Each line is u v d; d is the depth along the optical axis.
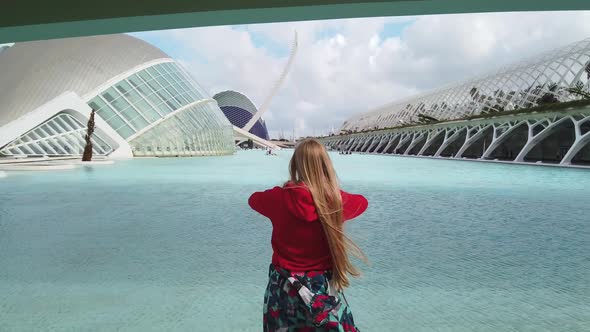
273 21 6.85
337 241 1.46
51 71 38.41
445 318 3.12
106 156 34.59
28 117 30.03
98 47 41.09
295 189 1.49
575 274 4.23
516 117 30.64
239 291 3.72
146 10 6.40
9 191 11.80
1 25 6.91
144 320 3.08
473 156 43.97
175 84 42.31
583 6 6.16
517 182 15.10
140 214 8.04
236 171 21.06
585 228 6.69
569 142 29.91
